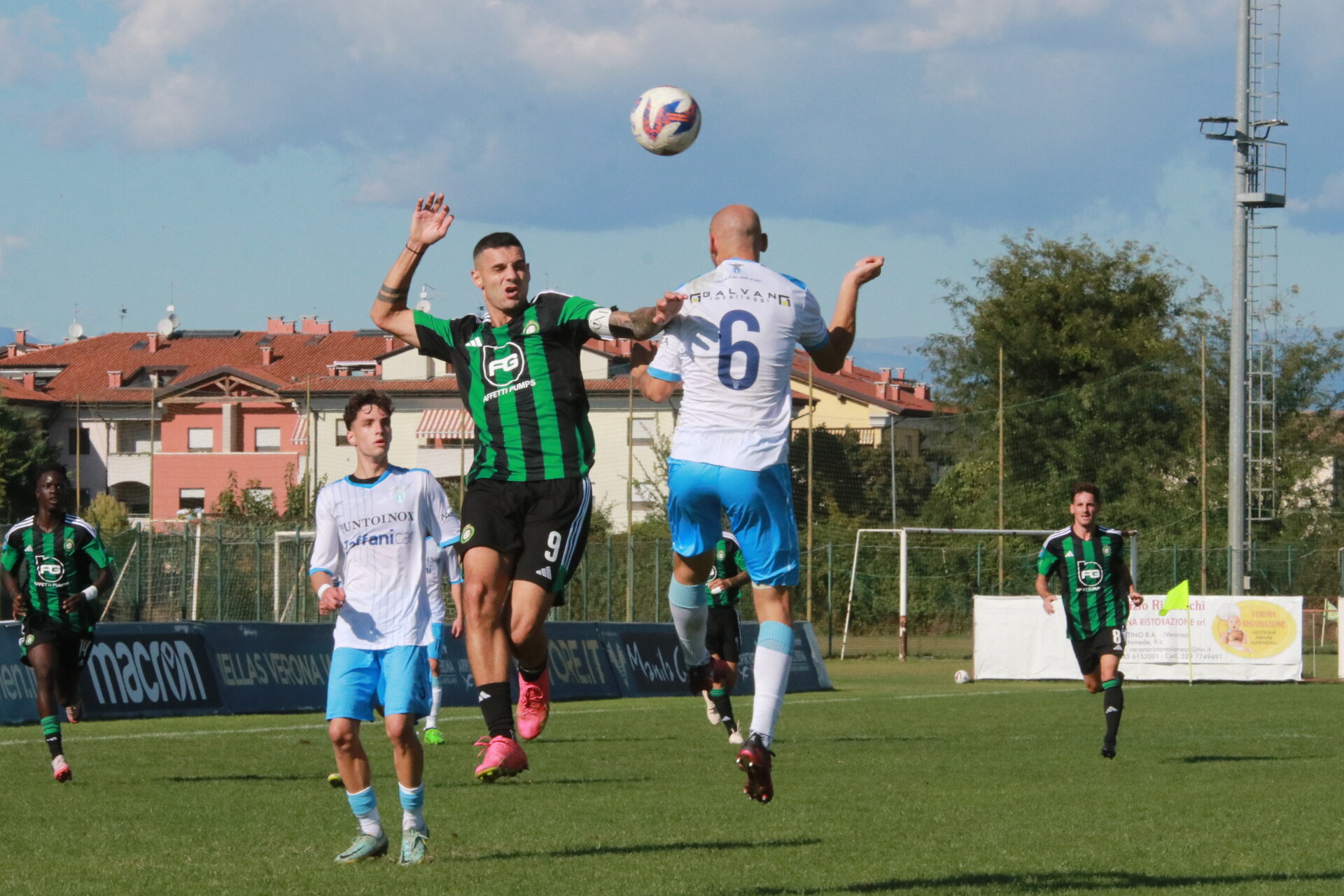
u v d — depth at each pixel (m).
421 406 120.94
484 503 12.29
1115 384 99.50
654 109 12.94
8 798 17.66
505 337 12.34
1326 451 98.88
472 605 12.16
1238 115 64.31
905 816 16.25
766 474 11.58
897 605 80.38
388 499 12.81
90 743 25.33
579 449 12.34
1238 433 63.25
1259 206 64.44
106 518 102.12
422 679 12.80
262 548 59.44
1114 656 23.70
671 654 44.78
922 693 43.78
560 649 40.09
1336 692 43.44
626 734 28.48
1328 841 14.48
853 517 91.19
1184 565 75.62
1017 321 111.44
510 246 12.30
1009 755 24.12
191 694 32.84
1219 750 25.02
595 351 112.56
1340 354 101.75
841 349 12.16
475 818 16.05
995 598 50.62
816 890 11.47
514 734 12.05
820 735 28.31
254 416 128.75
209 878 11.86
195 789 18.67
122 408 131.12
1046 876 12.23
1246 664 48.69
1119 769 21.88
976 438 104.44
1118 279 113.25
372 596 12.80
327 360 139.12
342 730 12.74
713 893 11.21
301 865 12.58
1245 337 64.00
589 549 66.62
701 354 11.72
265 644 35.16
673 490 11.88
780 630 11.55
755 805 17.25
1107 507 95.44
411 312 12.82
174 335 150.75
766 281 11.81
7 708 29.52
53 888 11.37
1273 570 78.38
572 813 16.44
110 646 31.59
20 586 20.23
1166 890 11.66
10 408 115.44
